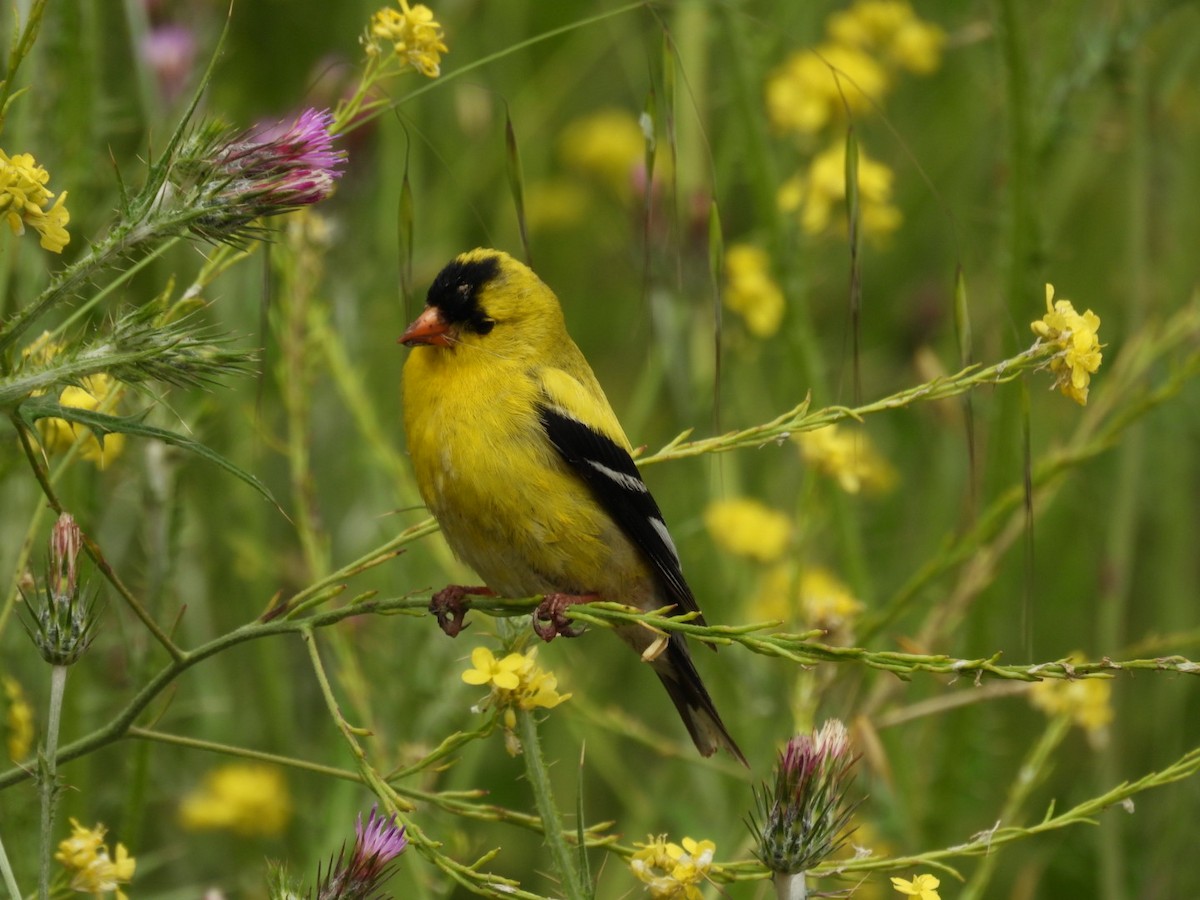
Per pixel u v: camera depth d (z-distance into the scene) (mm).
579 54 15156
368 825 5449
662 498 13422
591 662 12234
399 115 6164
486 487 7059
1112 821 10469
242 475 4508
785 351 11406
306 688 11203
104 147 8867
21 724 7055
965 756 10000
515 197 5961
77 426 6430
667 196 11102
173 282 6027
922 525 13141
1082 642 13289
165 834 10406
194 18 11547
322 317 8734
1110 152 14680
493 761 11547
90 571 5500
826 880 8031
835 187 10898
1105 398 9430
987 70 13164
